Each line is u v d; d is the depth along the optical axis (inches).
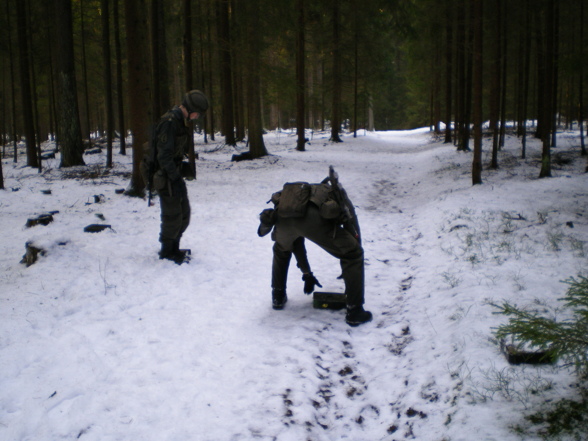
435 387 120.3
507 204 347.9
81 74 1093.8
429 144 1079.6
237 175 585.9
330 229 157.9
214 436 106.0
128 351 141.9
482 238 251.8
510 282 178.9
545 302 154.3
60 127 700.7
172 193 213.8
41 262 214.4
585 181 417.1
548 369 116.3
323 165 705.6
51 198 431.5
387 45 1270.9
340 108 1141.1
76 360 134.6
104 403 115.3
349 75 1148.5
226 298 188.7
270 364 137.3
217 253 248.5
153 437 104.5
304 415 115.5
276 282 176.4
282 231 163.9
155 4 589.9
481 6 433.7
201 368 134.2
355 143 1100.5
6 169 682.8
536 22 622.8
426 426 107.0
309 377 131.6
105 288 189.5
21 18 631.8
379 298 191.0
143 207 377.1
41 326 155.7
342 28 1058.1
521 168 539.5
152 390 122.1
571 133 956.6
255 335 155.8
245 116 1294.3
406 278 215.3
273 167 656.4
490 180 478.0
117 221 322.0
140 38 402.9
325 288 199.0
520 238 246.8
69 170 644.1
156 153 215.6
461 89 764.0
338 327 164.1
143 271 212.4
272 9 716.7
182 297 187.0
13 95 705.0
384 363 141.3
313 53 1203.9
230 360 139.6
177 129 212.8
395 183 565.6
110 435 104.3
